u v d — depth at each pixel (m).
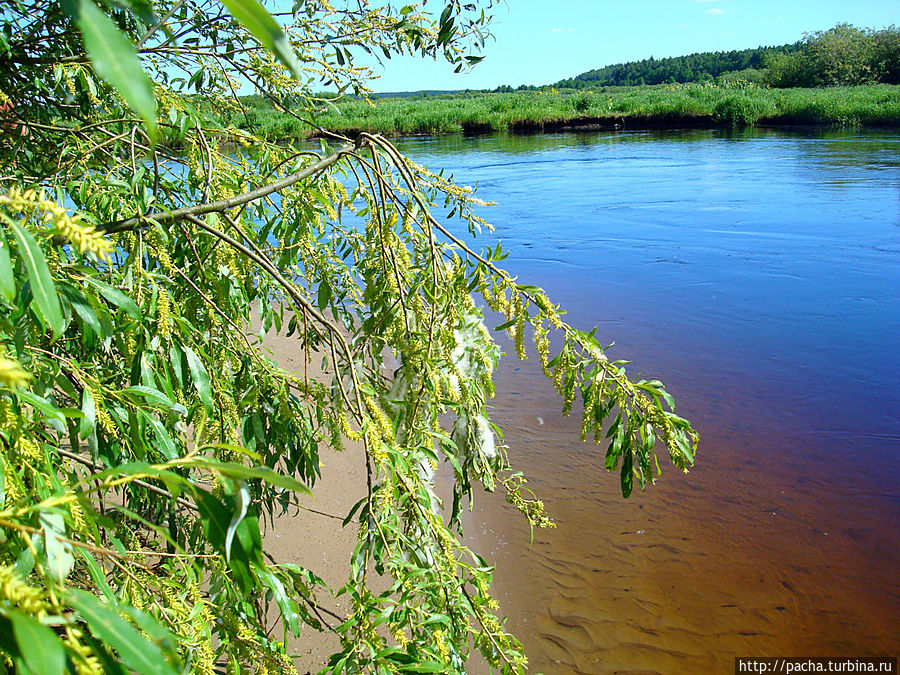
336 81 2.71
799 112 38.16
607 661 4.14
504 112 46.97
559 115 45.75
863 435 6.45
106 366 2.01
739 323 9.45
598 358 1.80
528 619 4.42
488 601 1.83
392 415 2.01
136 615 0.68
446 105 56.28
